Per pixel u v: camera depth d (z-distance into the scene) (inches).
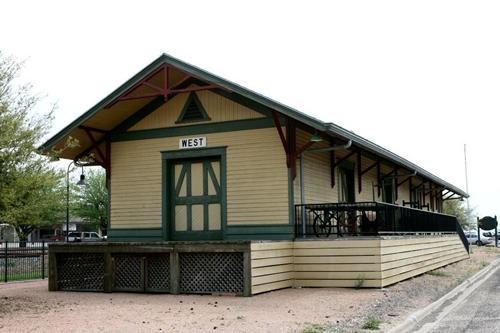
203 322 362.3
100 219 2239.2
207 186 639.8
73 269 574.9
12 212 431.8
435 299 493.4
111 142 686.5
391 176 876.0
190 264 525.7
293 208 588.1
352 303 446.9
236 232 610.5
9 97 456.8
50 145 617.9
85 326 353.1
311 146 641.6
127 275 551.2
